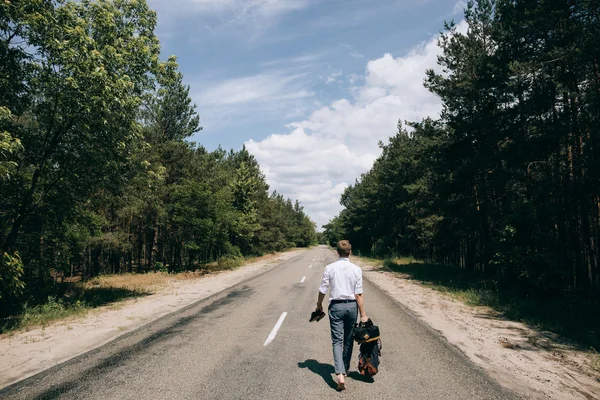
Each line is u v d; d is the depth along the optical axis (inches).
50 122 425.4
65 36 410.3
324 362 205.3
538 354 231.8
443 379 179.6
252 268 979.3
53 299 411.5
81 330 291.3
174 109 1079.6
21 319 332.2
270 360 207.6
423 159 848.9
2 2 339.0
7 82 377.7
